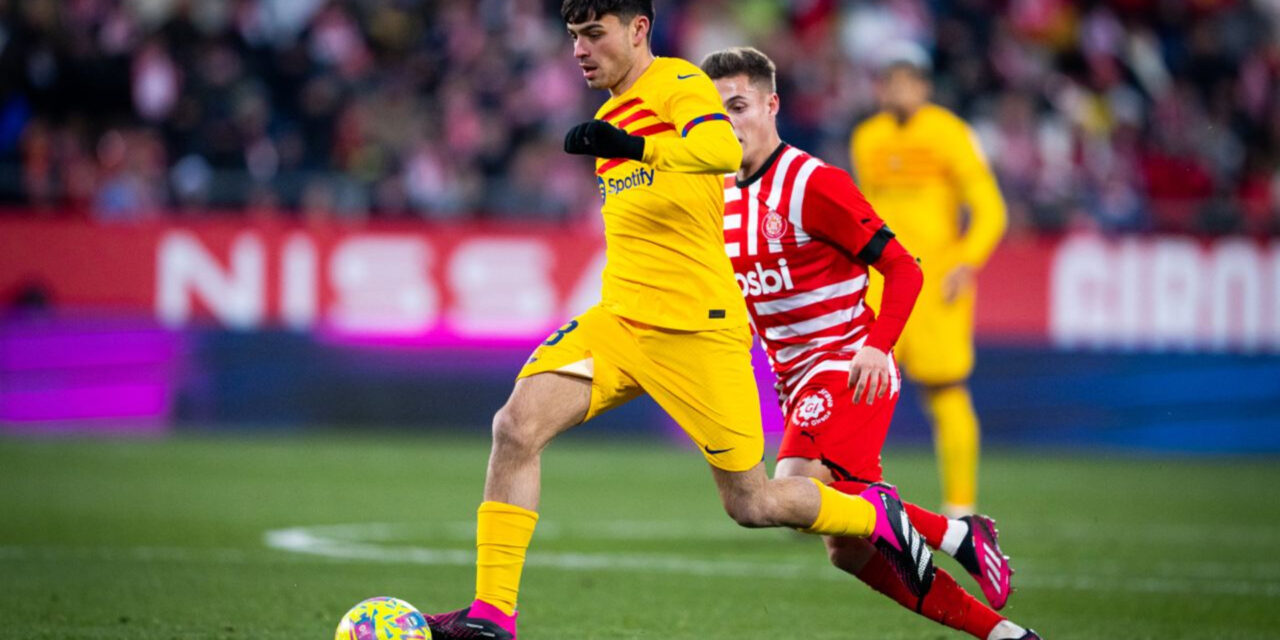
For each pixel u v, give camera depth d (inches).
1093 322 2208.4
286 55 2437.3
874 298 938.1
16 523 1237.7
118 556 1066.1
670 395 684.7
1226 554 1212.5
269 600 890.1
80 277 2110.0
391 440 2110.0
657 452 2100.1
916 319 1279.5
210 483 1574.8
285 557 1082.1
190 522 1274.6
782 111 2486.5
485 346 2183.8
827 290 756.6
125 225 2119.8
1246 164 2709.2
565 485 1658.5
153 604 867.4
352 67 2450.8
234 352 2150.6
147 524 1253.1
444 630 662.5
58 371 2101.4
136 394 2124.8
